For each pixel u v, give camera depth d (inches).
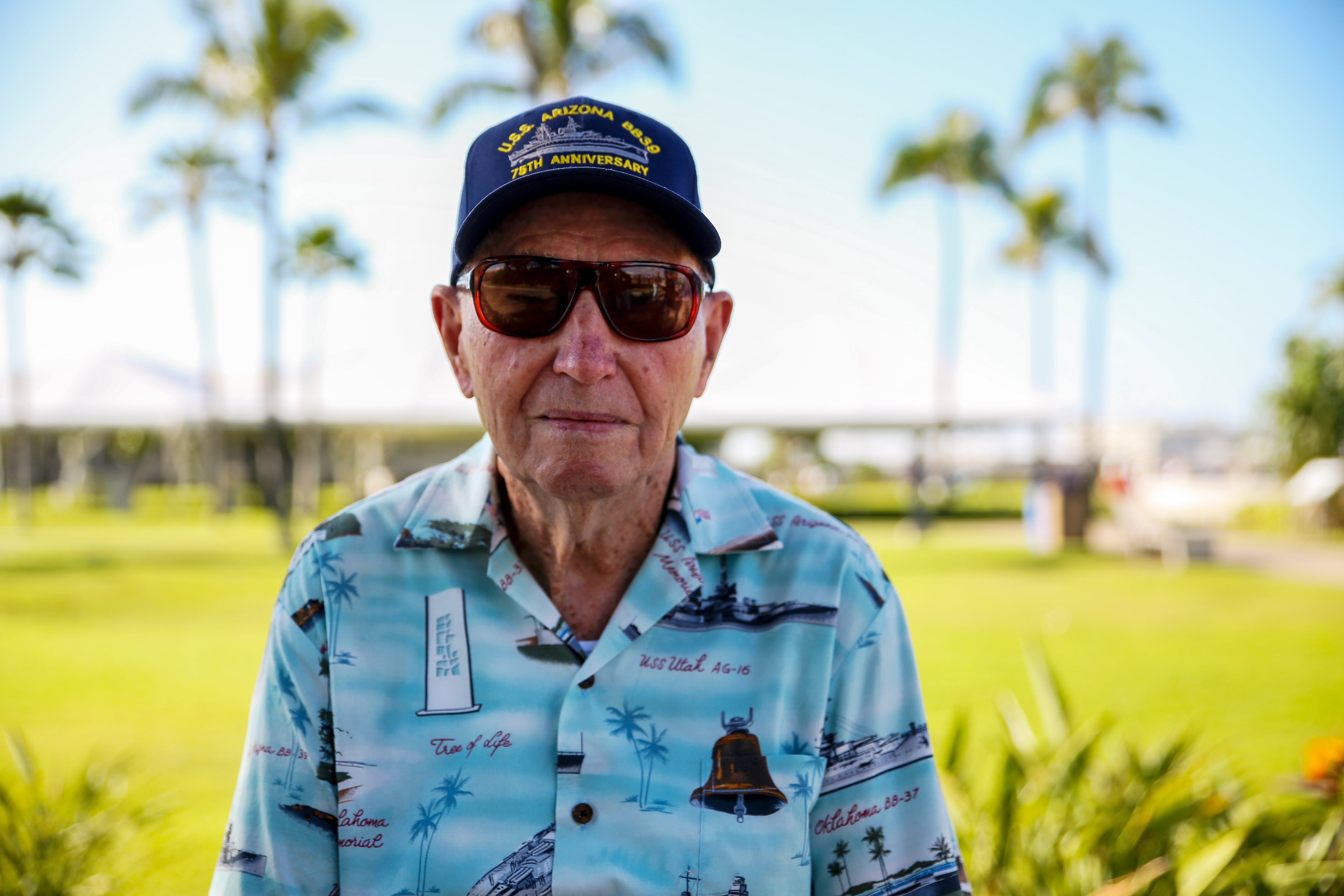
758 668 46.7
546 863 43.5
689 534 47.9
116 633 311.0
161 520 923.4
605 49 654.5
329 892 45.4
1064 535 640.4
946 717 199.5
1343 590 415.5
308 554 48.4
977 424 781.3
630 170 43.8
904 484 1183.6
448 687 45.7
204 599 385.7
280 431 840.3
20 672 251.0
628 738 44.8
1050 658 268.4
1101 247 1064.2
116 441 1446.9
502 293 44.4
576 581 48.6
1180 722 199.0
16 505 1154.7
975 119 889.5
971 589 424.5
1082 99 1031.0
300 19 698.2
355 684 45.8
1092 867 86.3
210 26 712.4
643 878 43.2
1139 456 1342.3
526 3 639.1
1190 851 88.9
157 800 121.6
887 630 49.1
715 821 44.2
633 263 44.2
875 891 47.2
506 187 43.3
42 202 853.8
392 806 44.4
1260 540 701.9
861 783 47.8
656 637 46.4
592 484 44.1
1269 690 227.8
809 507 50.9
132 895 109.7
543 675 45.8
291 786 45.8
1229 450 1295.5
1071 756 96.8
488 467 49.9
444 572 47.6
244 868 45.3
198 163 889.5
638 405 44.8
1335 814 90.7
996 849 88.4
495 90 645.3
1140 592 412.8
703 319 47.7
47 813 104.4
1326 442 993.5
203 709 212.2
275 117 732.0
